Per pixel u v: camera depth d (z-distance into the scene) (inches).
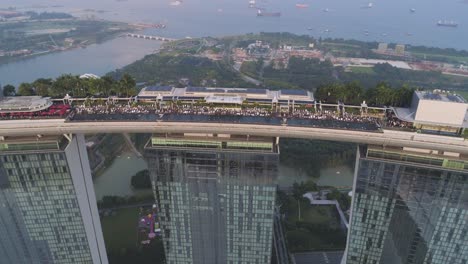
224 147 6461.6
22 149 6225.4
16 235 7283.5
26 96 7263.8
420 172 6028.5
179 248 7815.0
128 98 7426.2
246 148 6437.0
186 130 6422.2
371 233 6943.9
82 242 7480.3
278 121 6594.5
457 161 5792.3
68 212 7003.0
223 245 7642.7
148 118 6648.6
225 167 6555.1
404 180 6190.9
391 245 6943.9
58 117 6589.6
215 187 6815.9
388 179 6259.8
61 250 7578.7
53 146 6274.6
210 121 6501.0
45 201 6820.9
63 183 6594.5
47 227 7199.8
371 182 6382.9
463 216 6195.9
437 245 6663.4
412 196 6304.1
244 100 7352.4
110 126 6451.8
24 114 6638.8
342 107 7219.5
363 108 7140.8
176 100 7386.8
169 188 6958.7
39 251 7573.8
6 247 7470.5
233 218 7194.9
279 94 7529.5
